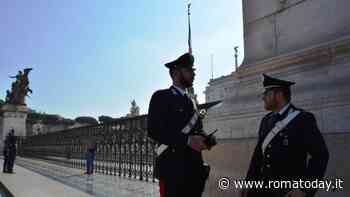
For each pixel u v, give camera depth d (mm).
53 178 14969
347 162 3877
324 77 4484
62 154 28609
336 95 4207
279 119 3283
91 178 14977
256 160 3492
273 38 5617
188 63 3812
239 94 5844
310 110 4410
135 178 14664
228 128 5699
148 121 3660
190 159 3668
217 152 5738
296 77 4863
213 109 6316
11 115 50969
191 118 3703
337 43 4398
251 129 5258
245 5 6312
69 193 10242
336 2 4676
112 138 17297
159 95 3727
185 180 3584
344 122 4012
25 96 52750
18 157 42562
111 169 17219
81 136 22891
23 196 9750
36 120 70812
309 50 4766
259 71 5574
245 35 6207
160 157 3756
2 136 49906
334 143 4047
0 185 13258
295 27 5246
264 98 3506
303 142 3074
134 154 14844
